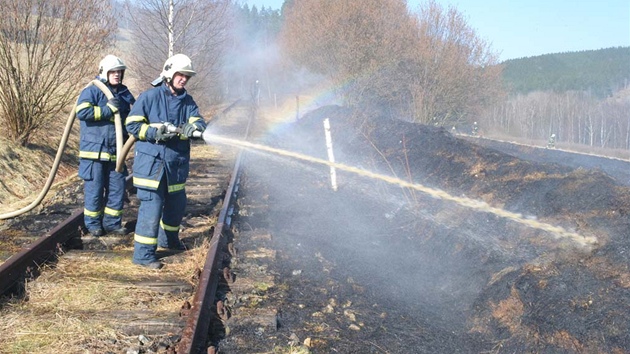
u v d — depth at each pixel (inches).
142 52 787.4
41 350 141.6
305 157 243.6
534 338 154.6
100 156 226.8
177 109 195.9
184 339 136.1
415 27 977.5
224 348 146.6
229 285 184.5
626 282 160.1
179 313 161.9
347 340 155.7
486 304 183.2
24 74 409.1
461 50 1023.0
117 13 486.0
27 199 336.8
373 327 167.0
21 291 179.9
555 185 245.1
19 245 230.2
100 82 222.5
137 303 171.2
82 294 175.9
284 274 201.6
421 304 196.5
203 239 234.2
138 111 191.3
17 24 399.2
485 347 161.6
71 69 429.4
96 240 229.3
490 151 343.9
